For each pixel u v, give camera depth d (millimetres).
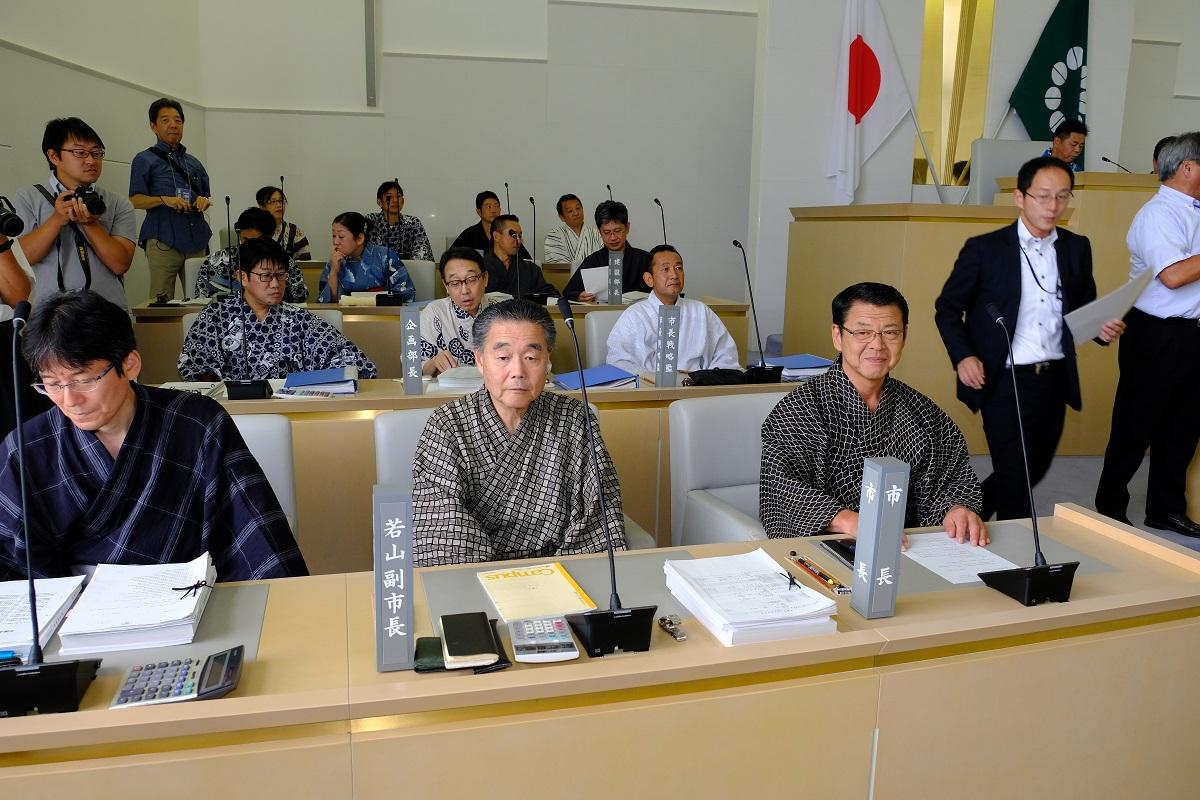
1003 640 1266
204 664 1044
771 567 1369
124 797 942
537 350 1591
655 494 2713
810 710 1153
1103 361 4246
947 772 1254
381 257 5191
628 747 1082
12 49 4379
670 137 7348
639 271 5449
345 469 2494
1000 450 2645
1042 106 5812
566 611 1245
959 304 2670
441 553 1556
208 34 6633
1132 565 1501
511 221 5266
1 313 2078
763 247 5754
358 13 6773
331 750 985
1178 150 2846
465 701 1021
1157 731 1379
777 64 5555
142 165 4848
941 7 5758
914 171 5855
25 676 945
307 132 6848
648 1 7098
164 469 1427
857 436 1898
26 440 1364
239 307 3039
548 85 7098
